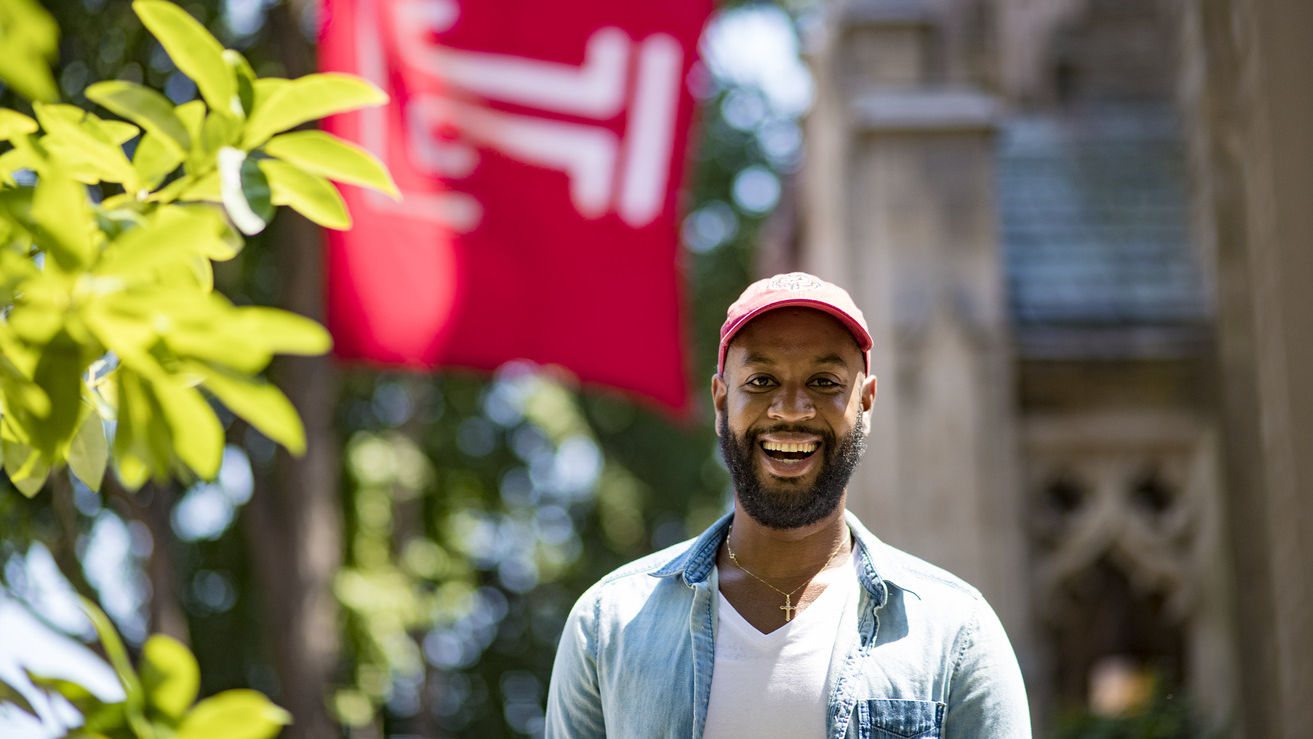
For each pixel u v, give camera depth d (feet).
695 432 65.21
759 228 65.00
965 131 32.71
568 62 26.25
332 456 37.70
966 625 8.89
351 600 39.99
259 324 5.36
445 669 64.03
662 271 26.53
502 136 25.72
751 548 9.12
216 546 46.44
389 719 57.98
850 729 8.60
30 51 4.71
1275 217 14.73
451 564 50.55
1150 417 32.76
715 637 8.95
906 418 31.53
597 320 26.02
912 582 8.97
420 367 24.89
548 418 55.36
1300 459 14.69
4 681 5.28
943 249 32.27
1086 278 34.88
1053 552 32.40
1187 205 36.86
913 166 32.60
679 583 9.30
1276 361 14.87
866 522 31.48
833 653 8.76
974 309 31.96
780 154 66.49
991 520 31.19
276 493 40.45
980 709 8.82
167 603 35.12
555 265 25.79
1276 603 15.25
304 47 35.37
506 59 25.91
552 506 65.10
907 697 8.67
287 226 35.50
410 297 24.76
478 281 25.30
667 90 26.78
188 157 6.40
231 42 36.45
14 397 5.44
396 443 46.91
